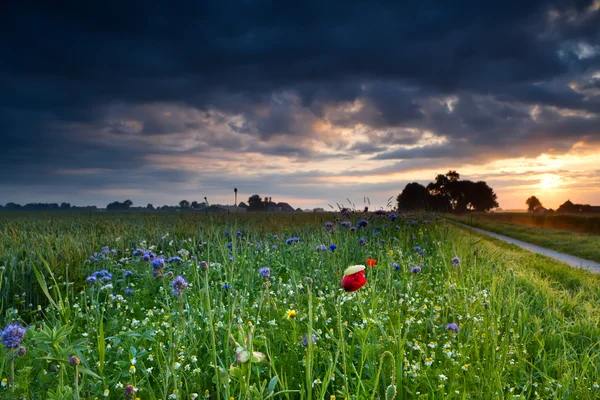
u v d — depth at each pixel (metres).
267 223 14.47
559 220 40.75
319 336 3.95
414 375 3.50
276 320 4.42
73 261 7.68
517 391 3.89
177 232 11.93
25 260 7.03
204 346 3.82
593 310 6.81
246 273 6.61
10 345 2.67
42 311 5.54
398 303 5.30
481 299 5.61
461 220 50.53
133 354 3.26
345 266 7.15
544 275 10.90
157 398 3.08
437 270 7.93
